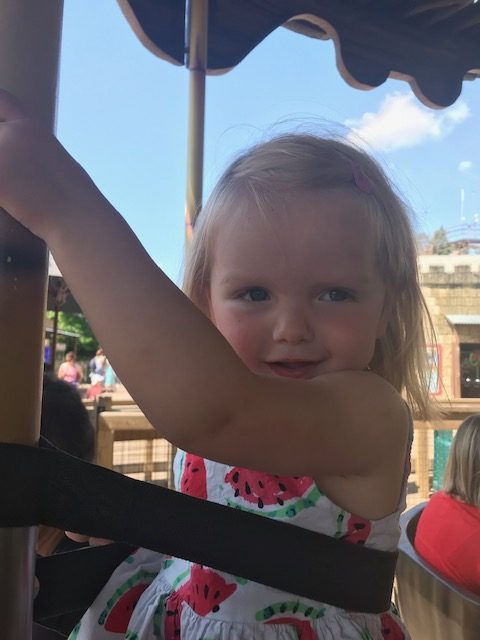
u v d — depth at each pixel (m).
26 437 0.24
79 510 0.25
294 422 0.29
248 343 0.35
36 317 0.25
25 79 0.25
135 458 1.91
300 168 0.36
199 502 0.27
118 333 0.25
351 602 0.31
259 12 1.00
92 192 0.26
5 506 0.23
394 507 0.35
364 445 0.32
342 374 0.33
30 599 0.24
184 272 0.44
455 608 0.63
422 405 0.46
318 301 0.35
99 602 0.37
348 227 0.35
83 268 0.25
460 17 1.00
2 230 0.25
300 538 0.29
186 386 0.25
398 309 0.44
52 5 0.26
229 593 0.34
